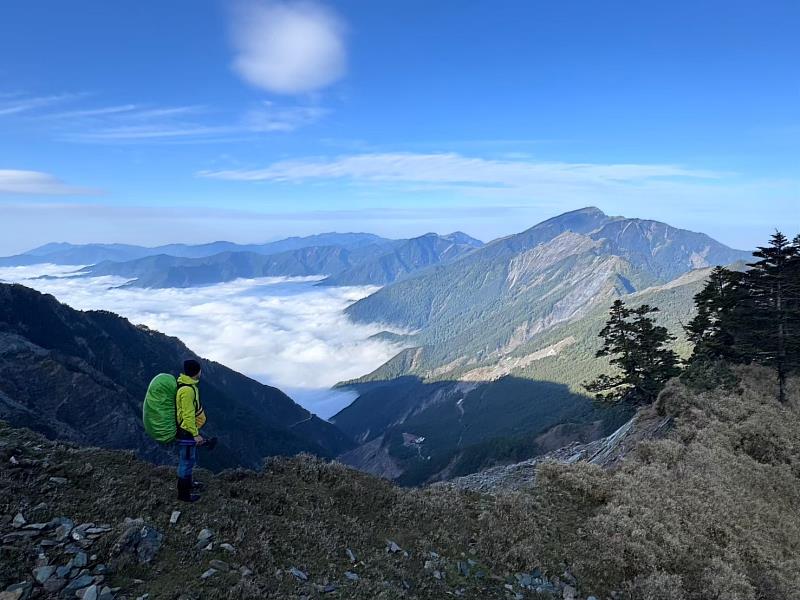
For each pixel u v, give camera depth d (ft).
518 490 63.72
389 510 50.31
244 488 44.19
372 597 33.40
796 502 69.82
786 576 52.49
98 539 30.71
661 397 101.35
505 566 43.78
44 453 39.73
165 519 34.76
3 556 27.66
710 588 46.24
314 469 54.75
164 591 28.07
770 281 106.42
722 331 120.57
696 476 67.92
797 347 101.55
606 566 47.09
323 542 38.88
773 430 85.71
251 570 32.27
